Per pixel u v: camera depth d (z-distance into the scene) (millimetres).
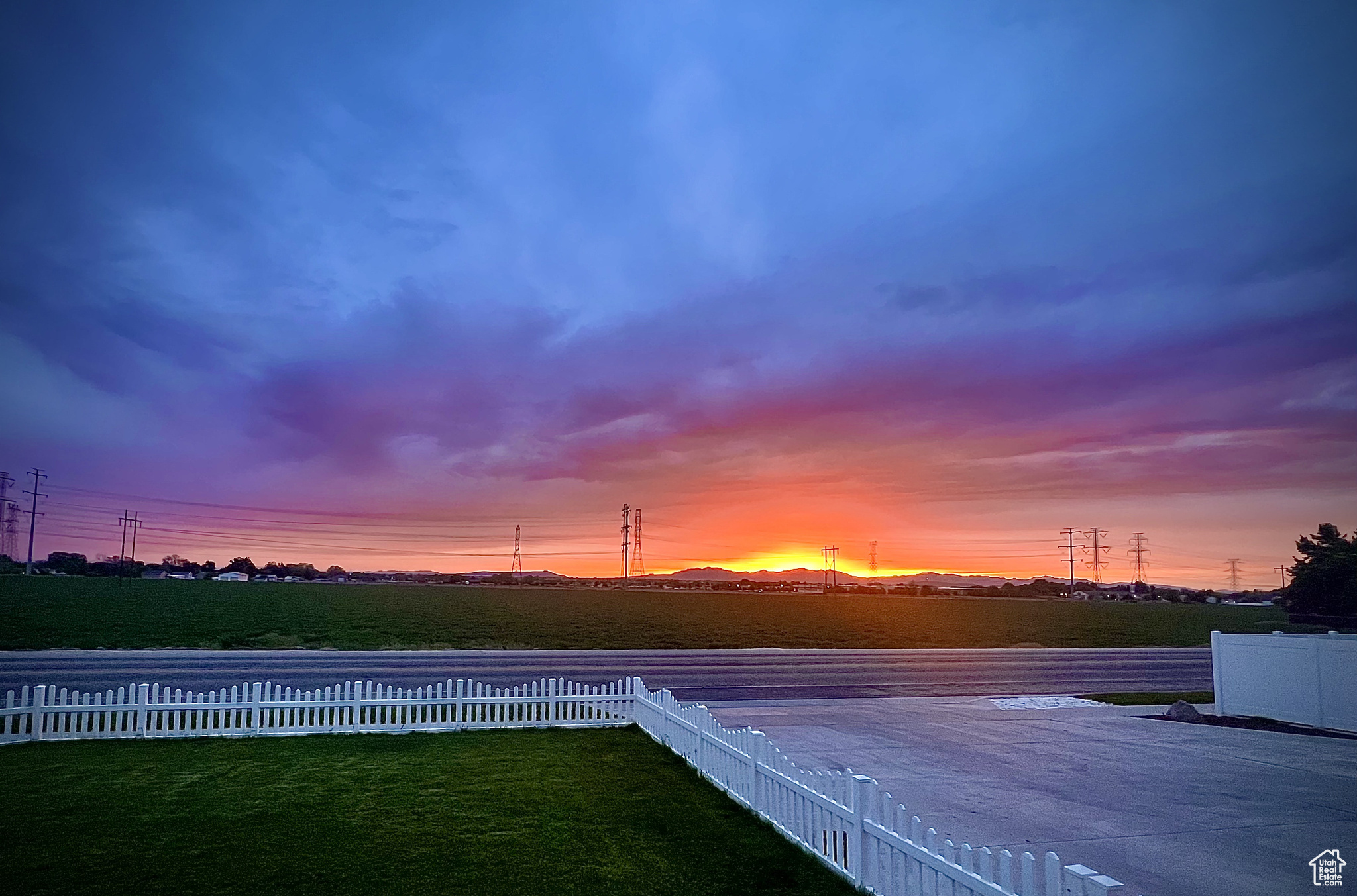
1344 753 14891
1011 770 13133
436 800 10242
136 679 25016
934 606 119938
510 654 36438
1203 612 105062
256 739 14594
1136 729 17781
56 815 9289
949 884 5852
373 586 141125
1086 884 4609
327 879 7348
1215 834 9492
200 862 7730
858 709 20797
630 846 8461
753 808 9688
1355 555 70062
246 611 63188
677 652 38688
